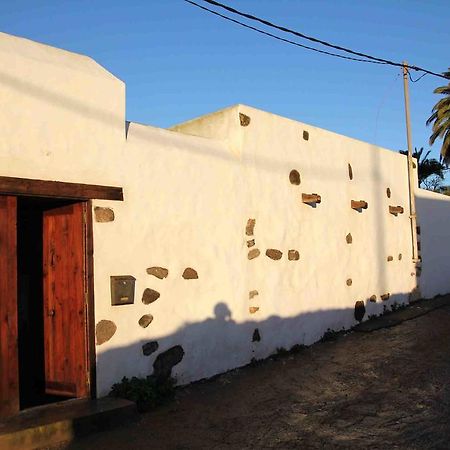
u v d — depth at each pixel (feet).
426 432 16.26
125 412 17.58
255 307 25.27
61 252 19.69
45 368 20.02
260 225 25.99
